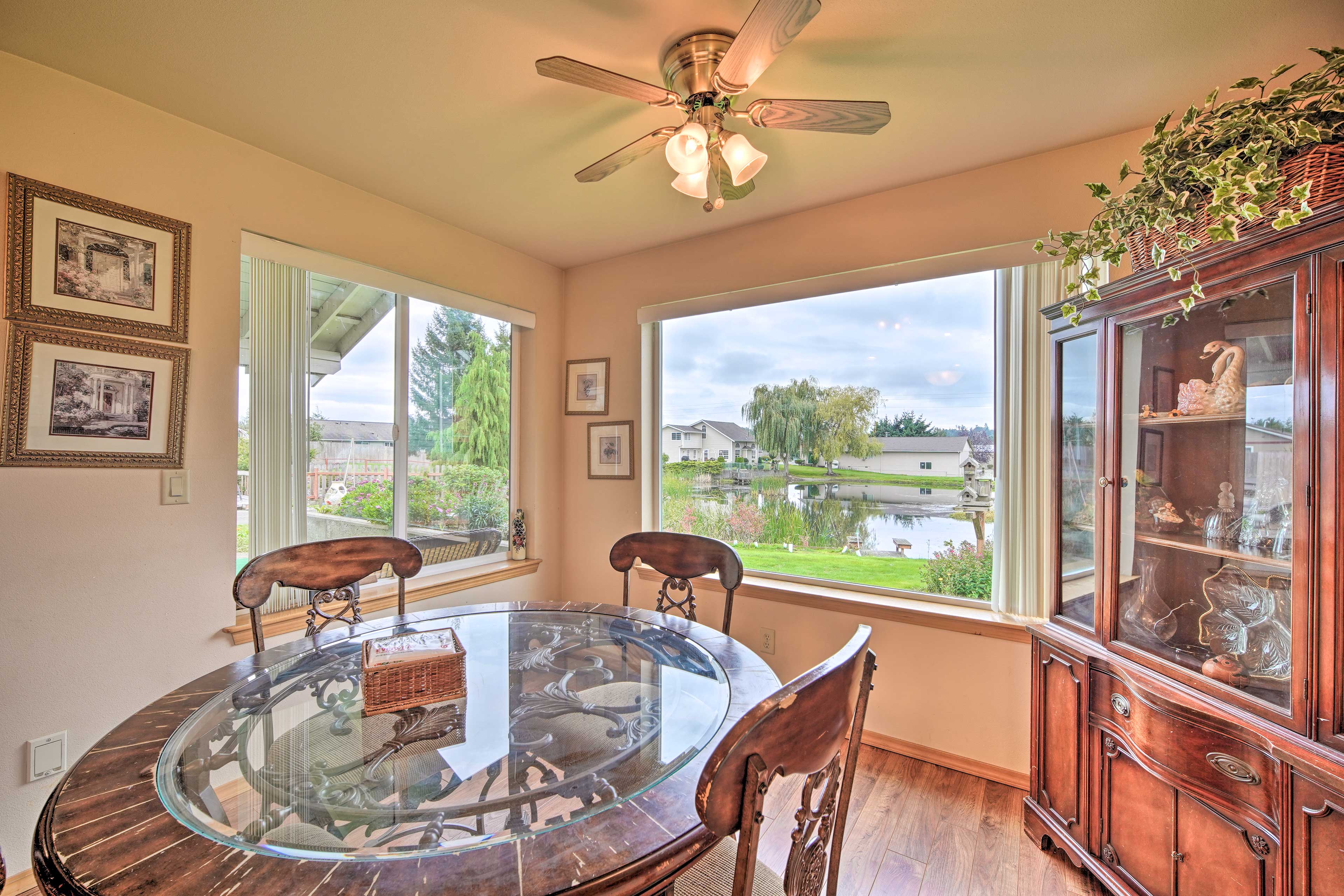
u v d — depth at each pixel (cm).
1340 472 106
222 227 191
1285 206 112
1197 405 137
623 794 85
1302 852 106
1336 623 106
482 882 67
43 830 74
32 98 154
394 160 208
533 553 317
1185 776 128
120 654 169
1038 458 200
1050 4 133
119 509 169
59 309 159
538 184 226
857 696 86
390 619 174
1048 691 173
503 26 141
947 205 217
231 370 193
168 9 134
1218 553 133
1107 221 140
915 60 152
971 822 185
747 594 267
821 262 246
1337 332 106
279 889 65
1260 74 158
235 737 101
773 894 101
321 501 232
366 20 139
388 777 89
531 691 122
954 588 231
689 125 134
